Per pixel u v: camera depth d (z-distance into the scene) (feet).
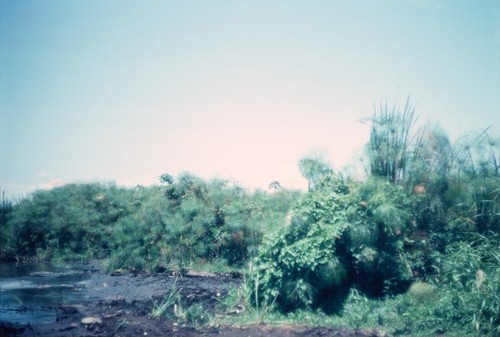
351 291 35.04
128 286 47.73
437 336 27.78
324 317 32.32
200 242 60.39
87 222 74.08
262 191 66.54
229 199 64.59
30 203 73.20
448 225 40.63
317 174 41.65
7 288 46.78
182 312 33.94
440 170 42.27
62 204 75.77
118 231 64.44
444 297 31.89
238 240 59.72
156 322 32.04
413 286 35.01
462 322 29.25
